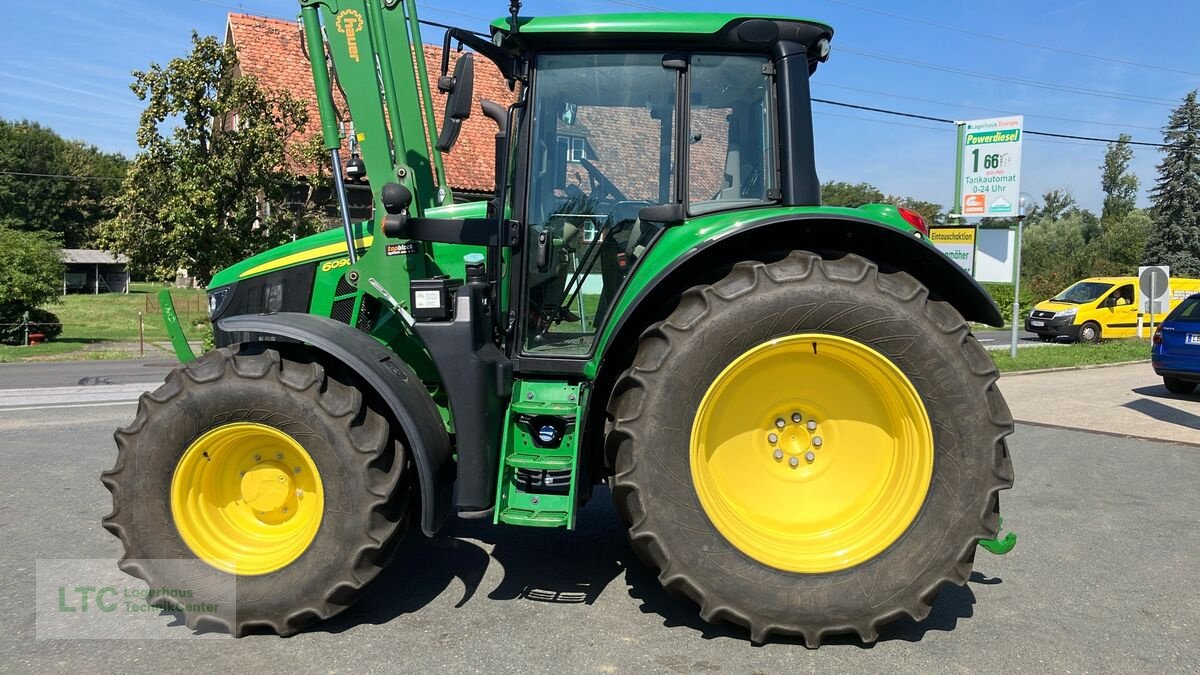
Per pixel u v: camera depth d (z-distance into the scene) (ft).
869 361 10.37
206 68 47.19
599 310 12.08
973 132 54.34
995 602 12.01
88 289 189.16
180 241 46.88
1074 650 10.37
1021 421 28.63
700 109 11.87
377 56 11.98
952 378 10.19
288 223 49.67
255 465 10.96
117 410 29.27
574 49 11.81
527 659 9.92
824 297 10.20
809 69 12.66
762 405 10.94
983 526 10.18
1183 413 30.40
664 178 11.84
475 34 11.90
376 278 12.28
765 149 11.95
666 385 10.17
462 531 15.15
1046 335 70.44
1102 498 18.19
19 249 76.95
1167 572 13.35
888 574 10.12
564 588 12.32
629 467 10.20
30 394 34.37
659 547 10.10
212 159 46.98
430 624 10.95
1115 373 44.06
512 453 11.07
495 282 11.92
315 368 10.57
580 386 11.42
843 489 10.96
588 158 11.94
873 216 11.03
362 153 12.08
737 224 10.50
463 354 10.80
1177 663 10.03
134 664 9.72
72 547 14.08
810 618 10.10
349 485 10.34
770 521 10.82
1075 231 184.03
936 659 10.07
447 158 59.21
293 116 50.85
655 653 10.14
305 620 10.49
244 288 14.20
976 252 54.65
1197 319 33.96
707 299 10.32
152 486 10.57
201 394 10.46
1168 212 141.79
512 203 12.13
